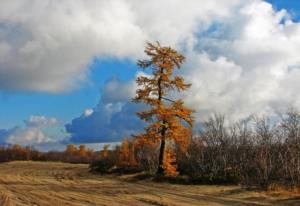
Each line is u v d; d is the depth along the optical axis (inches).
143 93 1518.2
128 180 1552.7
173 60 1549.0
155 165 1779.0
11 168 2706.7
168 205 856.9
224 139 1562.5
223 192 1091.3
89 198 981.2
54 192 1124.5
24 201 911.7
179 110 1521.9
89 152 4763.8
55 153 4608.8
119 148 2138.3
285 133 1541.6
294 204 862.5
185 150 1561.3
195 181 1365.7
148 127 1512.1
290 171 1198.9
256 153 1432.1
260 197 967.6
